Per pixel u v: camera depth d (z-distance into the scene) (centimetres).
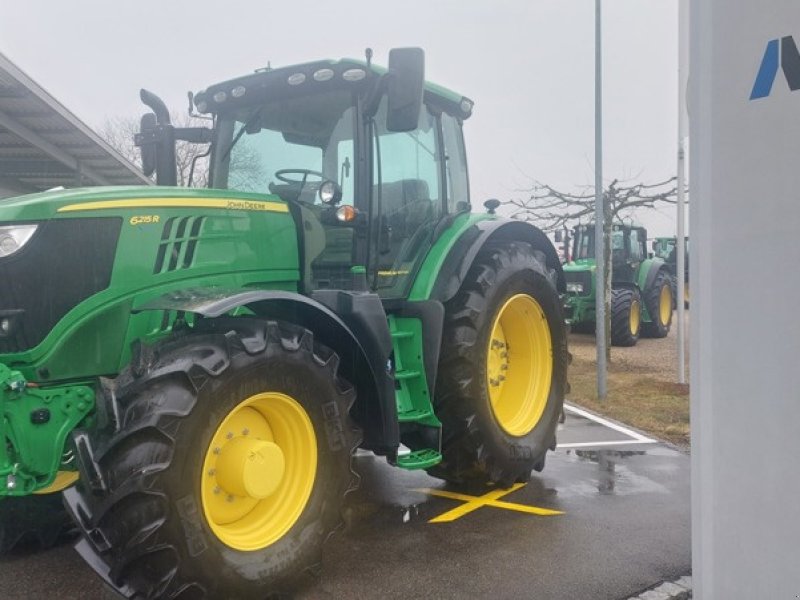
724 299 155
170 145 473
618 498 444
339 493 332
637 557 350
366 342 365
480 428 436
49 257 308
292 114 441
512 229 521
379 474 502
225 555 288
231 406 292
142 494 265
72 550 356
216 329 312
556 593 312
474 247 450
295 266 389
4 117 915
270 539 308
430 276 440
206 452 284
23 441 288
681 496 448
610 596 309
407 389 425
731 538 155
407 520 406
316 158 429
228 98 451
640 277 1460
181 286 340
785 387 144
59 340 308
